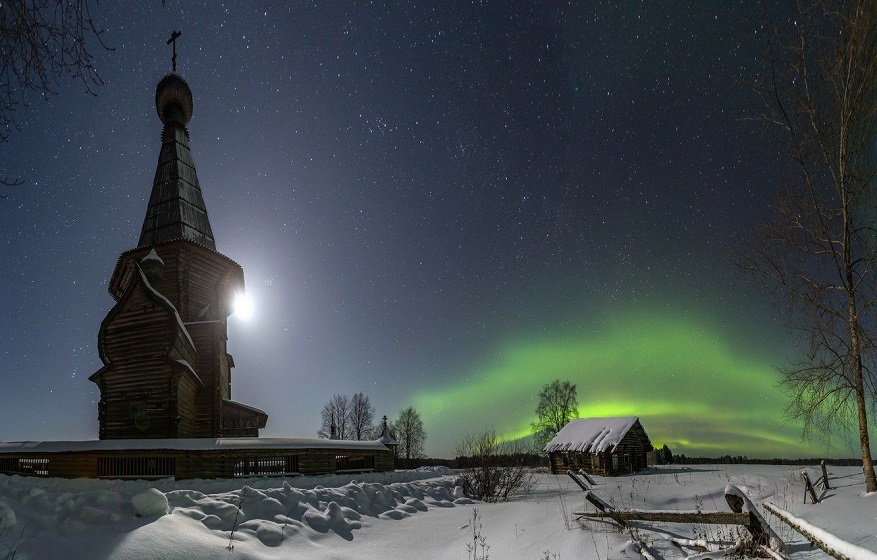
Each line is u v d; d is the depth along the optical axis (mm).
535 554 10664
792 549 8703
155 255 29109
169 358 24344
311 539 12867
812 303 17125
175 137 35125
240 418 31375
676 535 10375
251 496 13914
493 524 14266
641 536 10383
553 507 15203
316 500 15422
